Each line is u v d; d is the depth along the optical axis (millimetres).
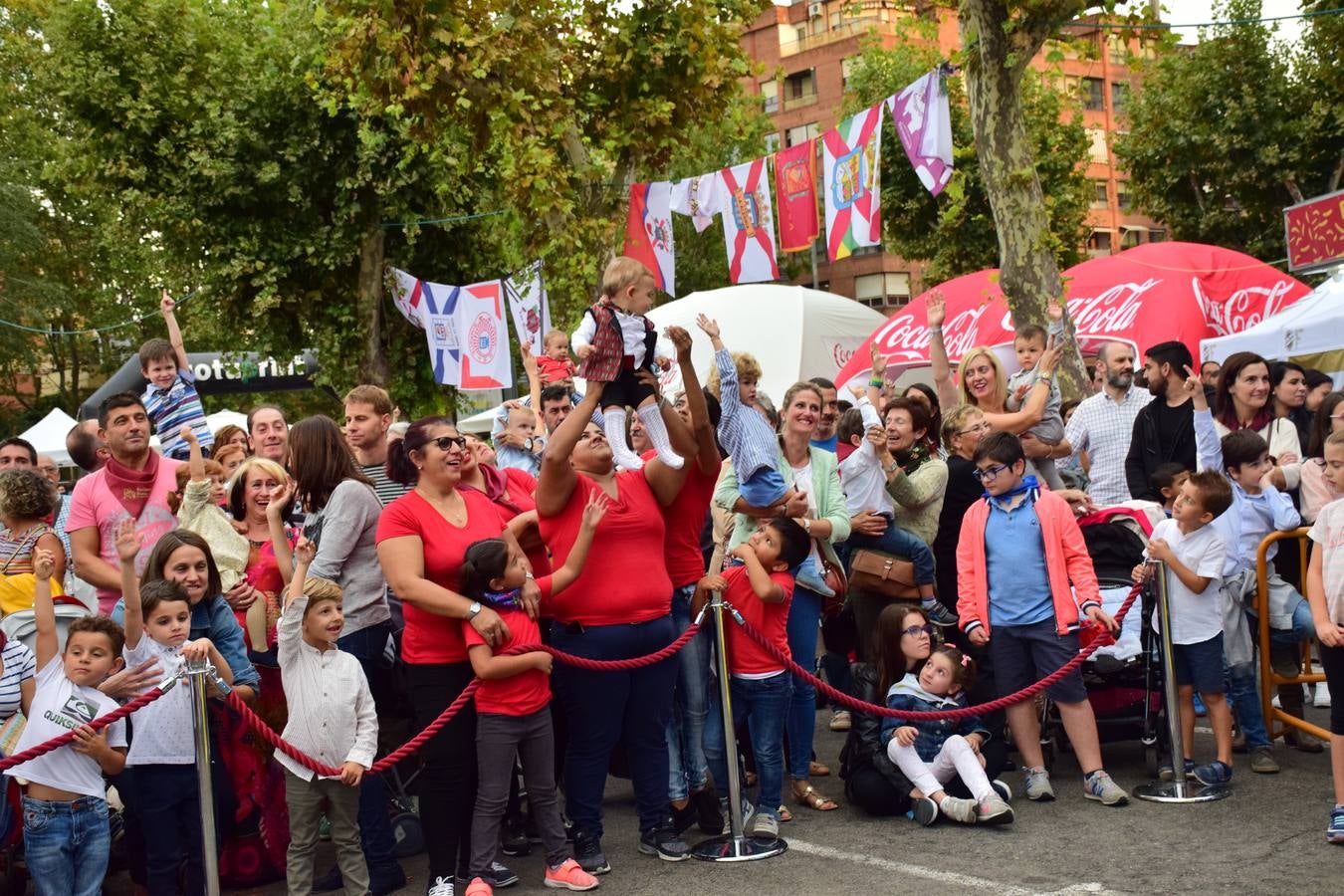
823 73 51188
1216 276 17656
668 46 12805
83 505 6691
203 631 5949
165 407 8461
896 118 10352
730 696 6188
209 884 5336
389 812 6422
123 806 5969
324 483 6215
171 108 17125
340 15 12031
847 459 7617
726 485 7109
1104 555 7422
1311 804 6312
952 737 6445
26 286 31781
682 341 5832
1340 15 21734
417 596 5480
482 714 5555
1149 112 29297
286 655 5645
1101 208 48312
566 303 12781
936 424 8312
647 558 5949
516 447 7988
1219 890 5137
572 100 12953
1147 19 10812
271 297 17172
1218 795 6508
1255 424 8469
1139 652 6910
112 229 19188
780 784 6352
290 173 17203
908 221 30672
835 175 10609
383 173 17125
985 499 6996
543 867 6102
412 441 5707
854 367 18750
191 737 5723
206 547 5965
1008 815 6152
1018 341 9031
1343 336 12352
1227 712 6754
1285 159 27234
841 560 7934
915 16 12047
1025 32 11102
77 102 16938
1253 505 7305
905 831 6289
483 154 14125
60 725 5344
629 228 11945
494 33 11594
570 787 5969
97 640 5457
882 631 6801
